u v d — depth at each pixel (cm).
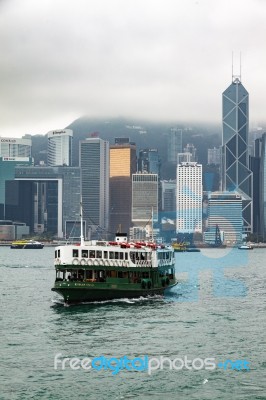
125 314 11494
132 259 13275
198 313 11850
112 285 12912
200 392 6900
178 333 9775
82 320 10850
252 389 7006
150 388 7025
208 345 8956
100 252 12794
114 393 6850
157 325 10431
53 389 6944
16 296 14812
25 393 6800
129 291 13200
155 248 14300
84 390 6919
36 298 14350
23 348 8675
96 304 12669
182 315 11544
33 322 10688
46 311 11988
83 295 12575
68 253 12544
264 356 8344
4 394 6756
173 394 6838
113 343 9006
